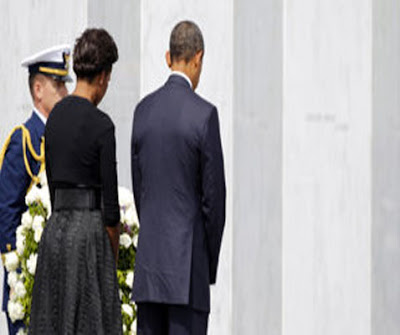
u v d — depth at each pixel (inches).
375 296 908.0
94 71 605.9
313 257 891.4
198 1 860.0
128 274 668.7
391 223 916.6
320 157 892.0
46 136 607.8
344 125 898.7
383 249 913.5
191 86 631.2
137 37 852.6
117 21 849.5
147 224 621.6
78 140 593.3
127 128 852.0
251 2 869.2
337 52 895.7
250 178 869.8
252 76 871.1
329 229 895.7
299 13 884.6
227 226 858.8
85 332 592.1
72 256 590.2
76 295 590.9
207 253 625.0
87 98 607.5
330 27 892.6
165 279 613.9
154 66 855.7
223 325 860.0
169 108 615.5
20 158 671.8
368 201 904.9
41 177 668.7
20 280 670.5
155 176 616.7
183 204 613.0
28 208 679.1
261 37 872.9
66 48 698.2
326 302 895.7
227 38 861.8
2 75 869.8
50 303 599.2
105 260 596.4
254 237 870.4
